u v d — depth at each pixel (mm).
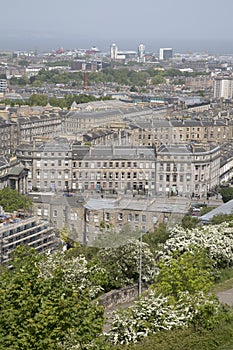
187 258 97625
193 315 80812
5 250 155750
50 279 75938
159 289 88375
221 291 102875
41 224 142000
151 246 111312
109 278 105000
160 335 76750
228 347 78188
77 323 73375
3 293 73625
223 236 117500
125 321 78250
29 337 69500
